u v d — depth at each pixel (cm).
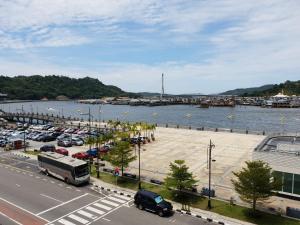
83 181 4822
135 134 8544
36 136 9388
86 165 4900
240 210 3700
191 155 6662
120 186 4722
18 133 10456
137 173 5378
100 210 3784
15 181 5050
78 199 4184
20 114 16475
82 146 8150
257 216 3512
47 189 4628
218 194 4275
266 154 4241
